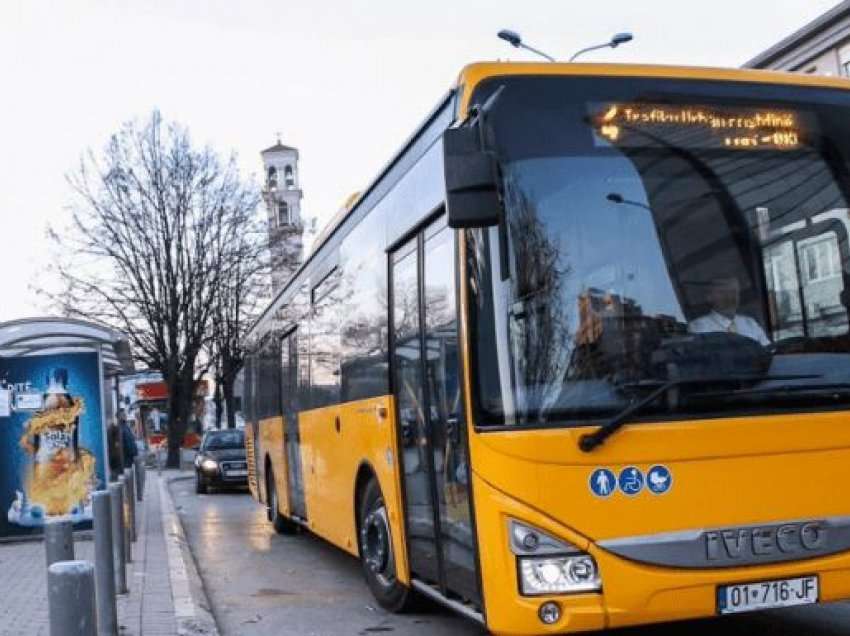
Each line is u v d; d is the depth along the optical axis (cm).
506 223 520
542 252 519
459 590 582
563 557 493
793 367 530
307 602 891
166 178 3903
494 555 508
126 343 1334
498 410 512
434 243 624
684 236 536
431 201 623
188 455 4022
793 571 509
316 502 1025
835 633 675
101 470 1305
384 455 741
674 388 510
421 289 651
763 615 734
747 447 511
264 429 1458
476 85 546
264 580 1032
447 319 591
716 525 504
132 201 3856
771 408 521
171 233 3925
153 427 5669
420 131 661
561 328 512
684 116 555
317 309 1033
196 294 3975
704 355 518
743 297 535
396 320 717
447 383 591
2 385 1293
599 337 513
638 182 538
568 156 534
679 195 541
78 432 1302
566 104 543
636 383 510
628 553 494
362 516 831
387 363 732
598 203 531
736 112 564
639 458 500
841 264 560
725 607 500
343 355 891
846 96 591
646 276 526
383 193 763
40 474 1294
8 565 1104
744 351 524
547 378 507
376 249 780
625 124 546
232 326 4069
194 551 1289
